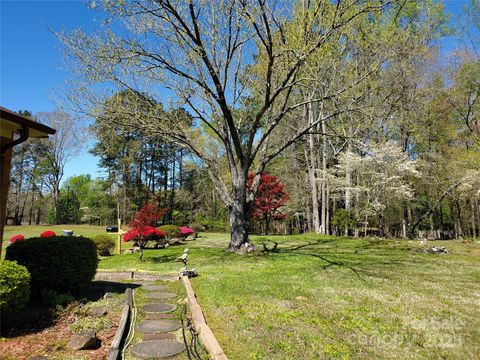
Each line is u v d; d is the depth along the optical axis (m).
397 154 18.17
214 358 3.47
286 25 11.09
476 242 16.81
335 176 22.42
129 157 30.73
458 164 20.58
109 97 11.52
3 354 3.58
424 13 17.19
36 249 5.80
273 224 38.16
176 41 11.21
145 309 5.49
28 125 5.63
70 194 47.44
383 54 13.27
